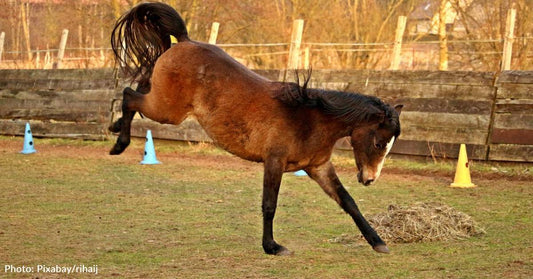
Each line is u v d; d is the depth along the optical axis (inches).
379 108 245.6
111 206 352.5
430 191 406.6
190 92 266.2
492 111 501.4
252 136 256.4
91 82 687.7
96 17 863.1
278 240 283.1
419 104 525.7
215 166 516.7
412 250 262.7
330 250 265.3
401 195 392.5
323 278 222.4
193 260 247.6
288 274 227.9
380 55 861.8
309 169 265.3
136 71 294.4
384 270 231.8
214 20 888.3
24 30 1035.9
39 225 305.0
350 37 892.0
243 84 258.4
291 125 251.4
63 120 691.4
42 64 980.6
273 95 253.9
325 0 894.4
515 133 485.4
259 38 922.1
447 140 507.5
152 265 239.8
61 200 367.6
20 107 718.5
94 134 669.9
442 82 525.0
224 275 226.5
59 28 942.4
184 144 624.4
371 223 288.2
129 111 285.3
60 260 245.9
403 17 567.5
